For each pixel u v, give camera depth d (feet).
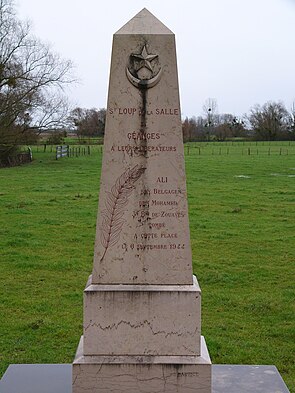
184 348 20.70
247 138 331.36
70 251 51.21
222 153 200.64
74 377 20.31
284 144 275.80
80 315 34.50
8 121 141.49
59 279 42.39
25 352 28.68
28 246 52.80
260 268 45.50
